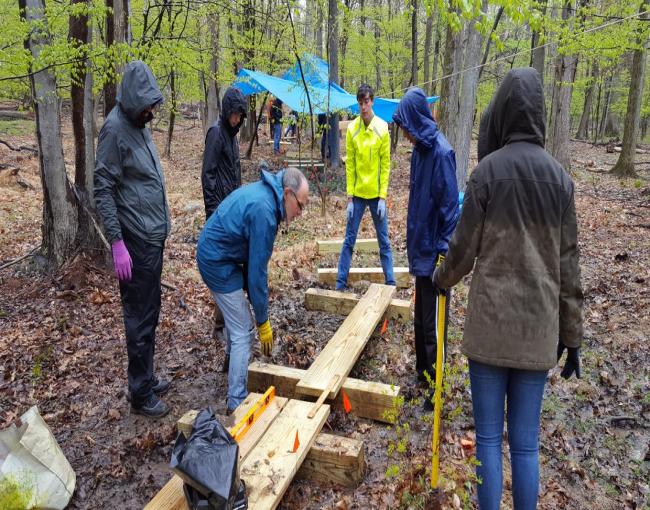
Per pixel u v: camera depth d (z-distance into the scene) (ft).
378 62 60.49
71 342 15.06
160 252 11.18
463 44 36.24
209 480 6.81
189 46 27.20
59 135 19.63
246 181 42.04
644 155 63.82
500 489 7.45
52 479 8.66
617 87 79.56
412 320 15.85
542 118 7.16
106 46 19.49
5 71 18.80
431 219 10.73
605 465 9.92
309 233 26.89
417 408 11.50
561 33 31.07
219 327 15.28
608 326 15.49
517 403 7.36
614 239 25.31
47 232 20.22
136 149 10.50
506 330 6.95
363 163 16.60
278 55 36.40
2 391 12.60
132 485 9.67
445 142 10.56
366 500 8.89
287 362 13.78
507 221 6.93
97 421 11.50
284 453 8.68
